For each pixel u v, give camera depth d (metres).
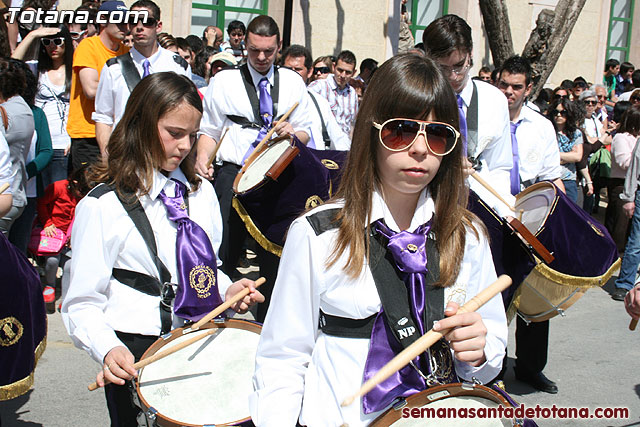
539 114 4.70
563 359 5.12
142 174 2.44
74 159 5.68
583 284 3.55
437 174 1.87
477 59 11.82
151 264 2.46
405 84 1.73
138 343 2.44
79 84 5.57
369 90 1.81
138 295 2.45
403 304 1.74
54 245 5.32
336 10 10.47
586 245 3.55
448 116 1.76
